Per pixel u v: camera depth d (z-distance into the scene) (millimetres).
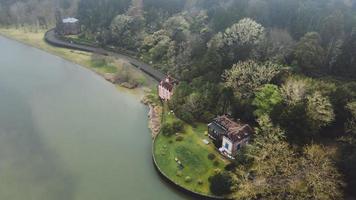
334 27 120062
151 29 160500
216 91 100750
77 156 90750
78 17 185375
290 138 79938
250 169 76000
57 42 166750
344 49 104125
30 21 193500
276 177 72312
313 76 99688
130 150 93625
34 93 122625
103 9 176875
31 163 87750
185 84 107562
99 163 88312
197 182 78812
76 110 112500
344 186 71750
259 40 116500
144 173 85188
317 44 107750
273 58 103812
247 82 96625
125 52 153750
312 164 71938
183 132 95875
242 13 141625
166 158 87438
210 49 114250
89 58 151625
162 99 116500
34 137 98000
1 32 183500
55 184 81062
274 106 84625
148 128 103688
